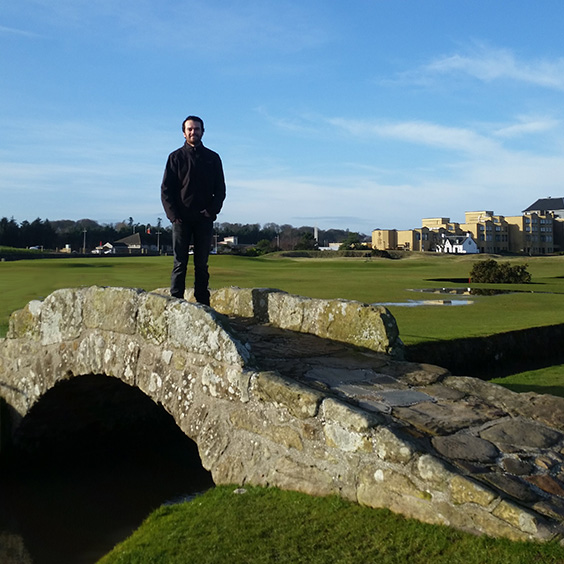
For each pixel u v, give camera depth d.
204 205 6.72
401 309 15.33
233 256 57.84
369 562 3.37
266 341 6.11
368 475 3.93
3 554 5.77
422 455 3.68
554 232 125.44
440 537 3.39
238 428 4.90
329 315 6.34
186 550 3.95
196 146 6.61
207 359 5.21
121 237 117.31
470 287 24.78
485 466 3.69
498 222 118.56
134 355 6.00
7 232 91.69
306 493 4.28
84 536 6.14
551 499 3.39
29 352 7.75
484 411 4.52
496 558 3.09
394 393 4.77
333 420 4.19
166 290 7.68
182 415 5.41
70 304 6.98
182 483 7.62
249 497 4.45
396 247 109.75
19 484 7.63
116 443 9.05
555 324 12.14
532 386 8.57
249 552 3.72
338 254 73.38
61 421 8.32
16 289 18.62
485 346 10.28
